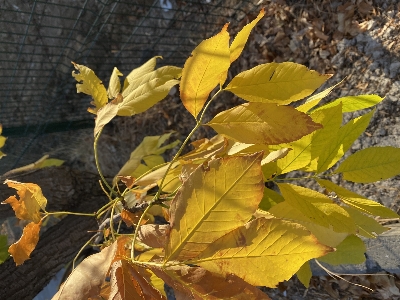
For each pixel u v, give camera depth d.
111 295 0.26
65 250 1.04
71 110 1.70
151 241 0.33
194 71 0.28
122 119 1.67
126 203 0.52
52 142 1.81
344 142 0.39
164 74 0.42
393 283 1.00
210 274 0.23
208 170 0.23
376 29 1.12
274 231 0.22
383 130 1.05
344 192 0.37
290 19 1.29
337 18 1.20
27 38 1.69
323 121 0.36
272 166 0.39
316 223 0.34
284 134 0.29
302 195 0.36
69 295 0.25
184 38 1.49
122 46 1.59
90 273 0.26
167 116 1.56
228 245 0.23
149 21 1.54
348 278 1.09
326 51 1.21
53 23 1.65
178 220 0.23
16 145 1.79
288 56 1.30
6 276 0.94
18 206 0.41
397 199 1.00
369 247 0.92
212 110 1.44
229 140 0.37
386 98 1.06
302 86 0.28
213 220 0.23
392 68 1.07
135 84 0.44
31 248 0.42
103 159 1.73
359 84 1.13
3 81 1.72
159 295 0.26
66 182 1.13
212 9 1.43
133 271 0.27
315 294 1.16
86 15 1.60
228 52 0.26
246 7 1.36
